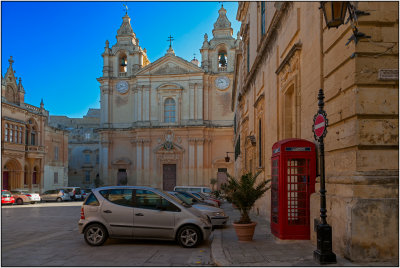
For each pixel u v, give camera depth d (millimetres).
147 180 48281
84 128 64188
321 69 8555
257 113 18688
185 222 9469
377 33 6859
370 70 6809
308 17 9586
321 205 6730
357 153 6805
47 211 23688
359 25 6848
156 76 50000
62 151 49469
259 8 18422
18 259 8086
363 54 6828
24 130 40875
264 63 16516
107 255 8453
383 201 6535
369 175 6715
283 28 12578
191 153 48031
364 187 6645
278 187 9258
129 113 50969
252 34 21141
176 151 48406
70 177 58938
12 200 31516
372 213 6484
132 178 49312
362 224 6465
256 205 18516
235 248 8586
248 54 23453
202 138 47875
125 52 52062
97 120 70312
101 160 49875
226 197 10211
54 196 38156
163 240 10602
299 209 9102
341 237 6875
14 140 39062
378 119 6816
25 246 9820
